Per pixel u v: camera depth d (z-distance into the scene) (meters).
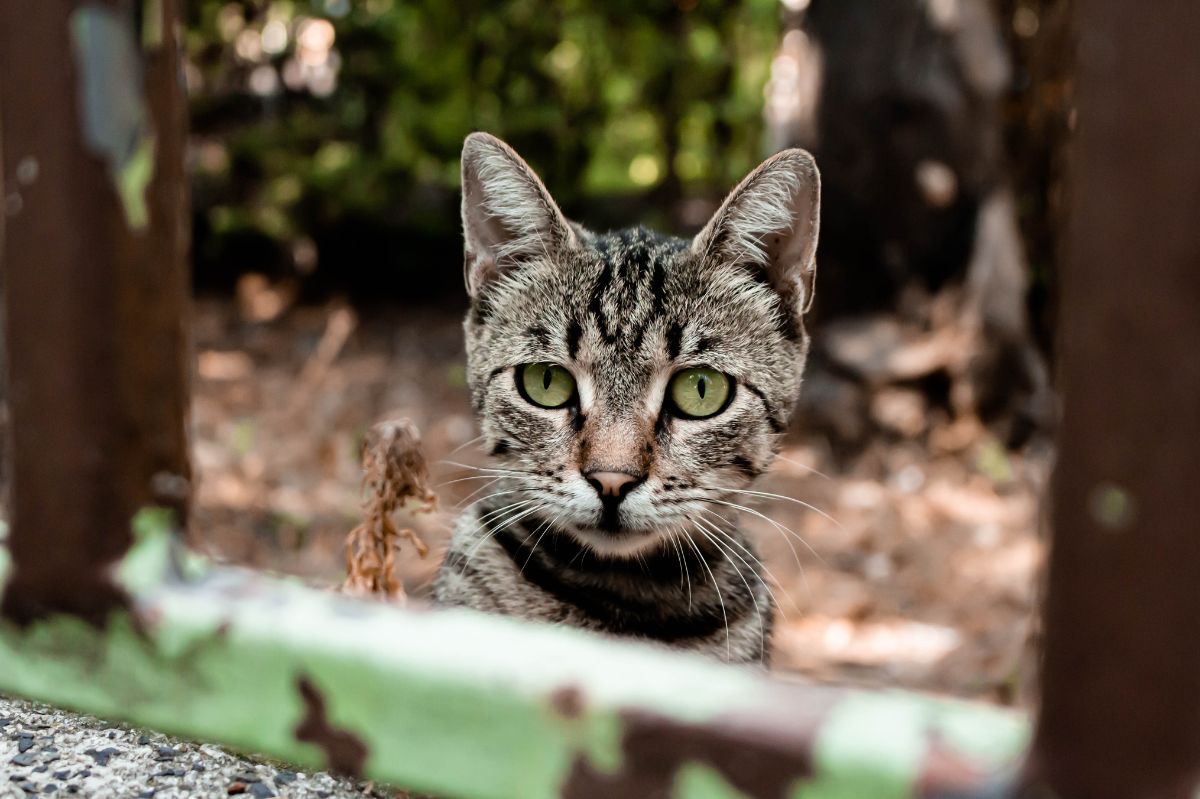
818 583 0.91
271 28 1.61
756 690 0.27
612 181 1.80
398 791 0.41
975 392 1.19
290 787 0.40
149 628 0.32
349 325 1.52
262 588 0.32
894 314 1.25
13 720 0.42
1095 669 0.23
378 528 0.50
